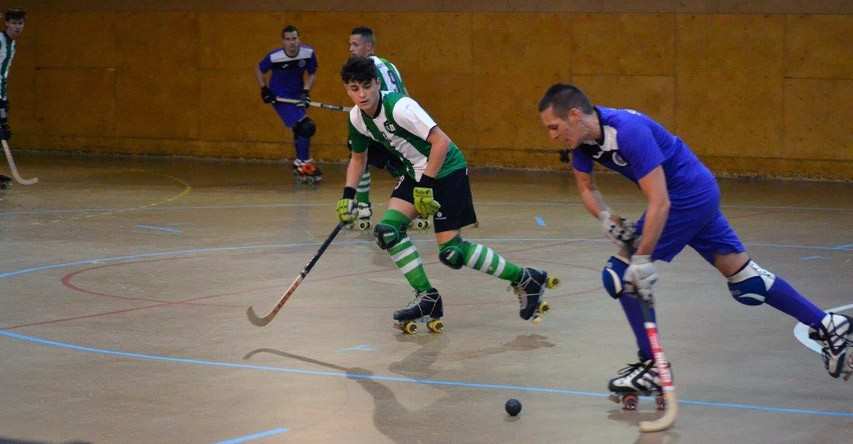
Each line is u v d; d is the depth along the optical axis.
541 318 7.96
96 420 5.75
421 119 7.39
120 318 8.16
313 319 8.18
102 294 9.05
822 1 17.47
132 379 6.54
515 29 19.17
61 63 22.12
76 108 22.12
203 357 7.07
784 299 6.26
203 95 21.19
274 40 20.58
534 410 5.95
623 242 6.06
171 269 10.20
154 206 14.76
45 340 7.49
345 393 6.27
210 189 16.72
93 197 15.69
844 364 6.19
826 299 8.80
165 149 21.59
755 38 17.89
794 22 17.66
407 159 7.73
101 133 22.00
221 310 8.47
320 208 14.62
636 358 7.05
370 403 6.08
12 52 16.20
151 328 7.86
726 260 6.30
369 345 7.41
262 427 5.65
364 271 10.10
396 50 19.86
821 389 6.32
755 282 6.29
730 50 18.05
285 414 5.87
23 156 21.59
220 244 11.64
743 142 18.12
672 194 6.02
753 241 11.82
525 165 19.34
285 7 20.42
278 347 7.34
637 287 5.75
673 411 5.59
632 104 18.67
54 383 6.45
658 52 18.44
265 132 20.83
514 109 19.33
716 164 18.31
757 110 18.00
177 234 12.32
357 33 11.66
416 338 7.61
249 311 7.48
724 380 6.52
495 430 5.60
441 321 8.09
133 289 9.27
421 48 19.73
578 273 10.01
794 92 17.77
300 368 6.82
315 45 20.30
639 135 5.76
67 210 14.30
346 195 7.79
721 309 8.46
